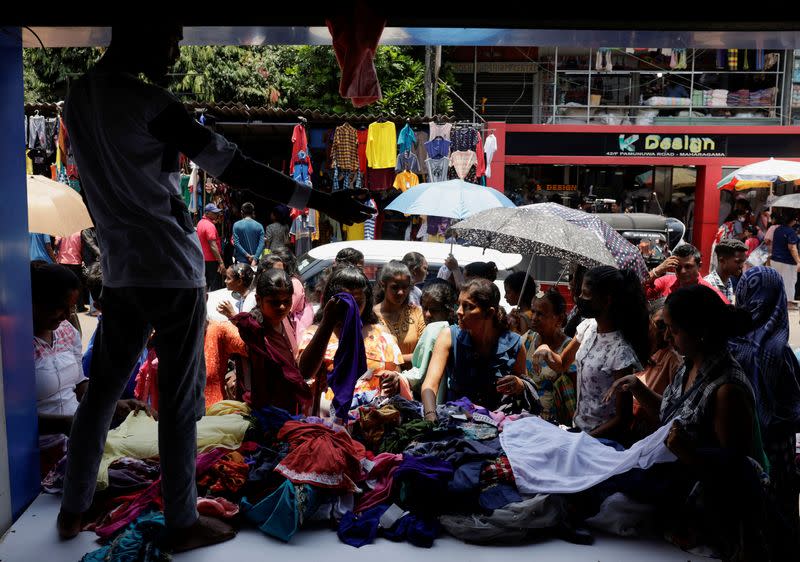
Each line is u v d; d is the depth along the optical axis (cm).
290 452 313
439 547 289
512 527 290
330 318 358
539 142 1909
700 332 299
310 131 1307
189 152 242
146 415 362
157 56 255
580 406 383
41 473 349
